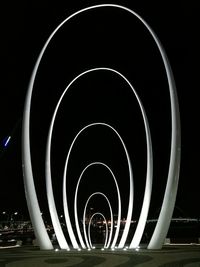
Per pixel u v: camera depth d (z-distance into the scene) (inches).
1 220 6727.4
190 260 762.8
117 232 2228.1
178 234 4116.6
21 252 1064.8
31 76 1042.7
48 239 1094.4
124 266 670.5
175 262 725.3
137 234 1247.5
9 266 682.2
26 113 1039.6
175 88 995.3
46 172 1277.1
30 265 698.8
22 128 1040.8
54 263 738.2
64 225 5162.4
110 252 1047.6
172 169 976.9
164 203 992.2
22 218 6855.3
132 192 1743.4
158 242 1019.9
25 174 1034.1
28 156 1034.7
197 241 1654.8
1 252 1079.0
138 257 856.3
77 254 979.3
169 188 979.3
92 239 4042.8
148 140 1261.1
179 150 979.3
